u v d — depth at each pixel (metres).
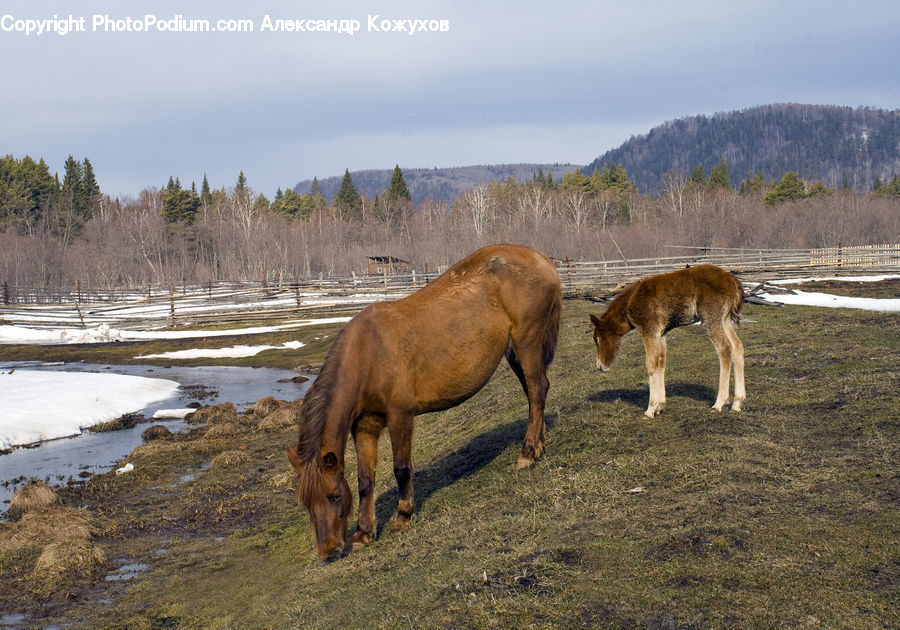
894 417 7.37
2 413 16.73
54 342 32.03
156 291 51.94
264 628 5.78
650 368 8.50
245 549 8.28
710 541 5.12
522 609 4.64
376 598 5.53
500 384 13.49
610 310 8.88
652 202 114.75
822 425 7.60
